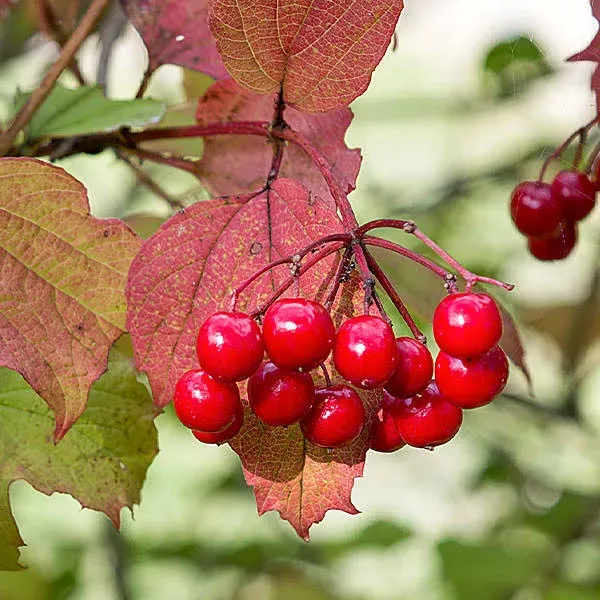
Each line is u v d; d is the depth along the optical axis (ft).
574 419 2.10
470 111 2.58
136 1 1.45
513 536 2.04
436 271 1.25
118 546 1.89
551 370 2.34
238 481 2.35
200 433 1.27
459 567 1.87
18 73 2.14
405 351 1.26
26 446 1.38
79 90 1.43
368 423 1.29
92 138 1.43
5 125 1.48
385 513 2.09
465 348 1.24
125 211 2.21
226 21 1.29
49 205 1.28
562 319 2.20
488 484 2.26
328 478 1.29
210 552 2.10
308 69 1.31
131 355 1.39
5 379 1.38
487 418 2.33
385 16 1.28
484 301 1.24
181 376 1.29
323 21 1.29
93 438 1.39
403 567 2.19
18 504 2.56
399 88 2.92
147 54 1.46
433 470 2.94
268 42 1.30
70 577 2.07
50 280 1.29
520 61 1.53
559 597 1.78
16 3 1.63
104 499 1.39
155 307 1.29
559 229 1.43
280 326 1.23
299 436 1.29
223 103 1.42
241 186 1.45
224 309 1.29
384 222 1.26
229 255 1.30
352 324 1.24
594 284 2.09
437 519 2.80
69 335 1.29
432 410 1.27
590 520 1.96
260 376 1.25
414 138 3.13
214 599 2.09
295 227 1.30
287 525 2.16
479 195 2.47
